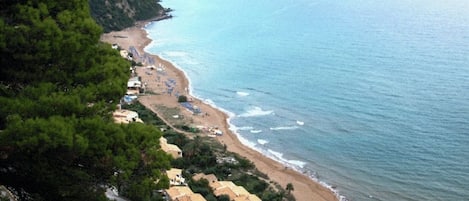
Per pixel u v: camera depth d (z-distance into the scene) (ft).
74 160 52.19
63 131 47.26
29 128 46.62
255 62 415.64
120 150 53.67
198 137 247.50
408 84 342.85
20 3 55.77
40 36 53.72
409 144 250.37
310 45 469.16
